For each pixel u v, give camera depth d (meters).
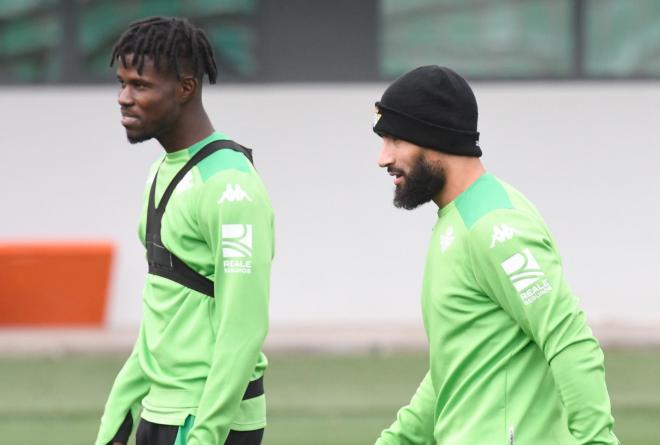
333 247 50.47
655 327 48.59
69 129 49.91
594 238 50.69
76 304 48.66
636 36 50.50
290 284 50.41
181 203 16.22
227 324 15.78
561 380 13.78
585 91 50.53
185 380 16.12
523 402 14.24
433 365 14.84
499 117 50.59
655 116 50.59
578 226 50.62
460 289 14.38
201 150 16.38
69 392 38.34
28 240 49.84
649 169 50.59
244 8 50.12
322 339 45.66
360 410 35.38
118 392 17.14
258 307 15.89
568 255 50.75
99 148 50.00
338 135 50.41
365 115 50.41
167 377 16.23
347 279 50.47
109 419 17.11
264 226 16.06
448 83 14.52
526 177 50.69
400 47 50.41
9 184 49.91
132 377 17.12
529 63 50.66
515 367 14.29
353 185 50.47
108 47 50.09
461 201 14.55
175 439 16.08
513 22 50.44
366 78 50.38
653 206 50.62
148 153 50.12
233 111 50.19
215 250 15.96
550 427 14.28
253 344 15.84
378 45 50.31
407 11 50.31
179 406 16.09
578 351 13.74
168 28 16.20
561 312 13.83
